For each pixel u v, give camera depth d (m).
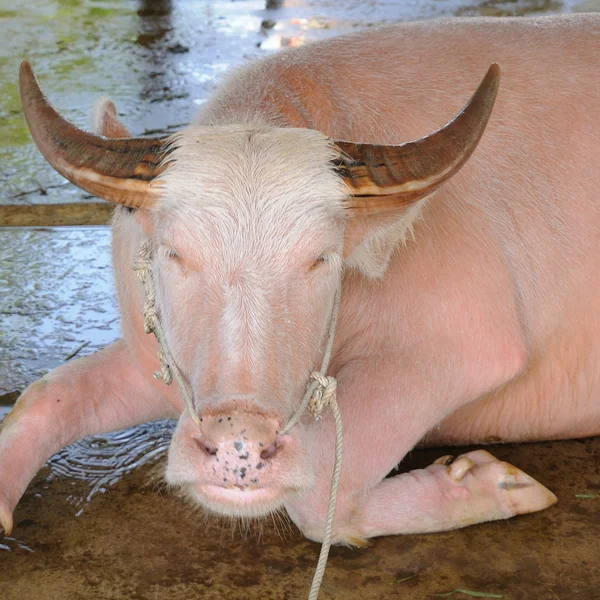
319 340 3.27
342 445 3.45
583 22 4.63
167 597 3.54
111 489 4.14
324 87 4.07
